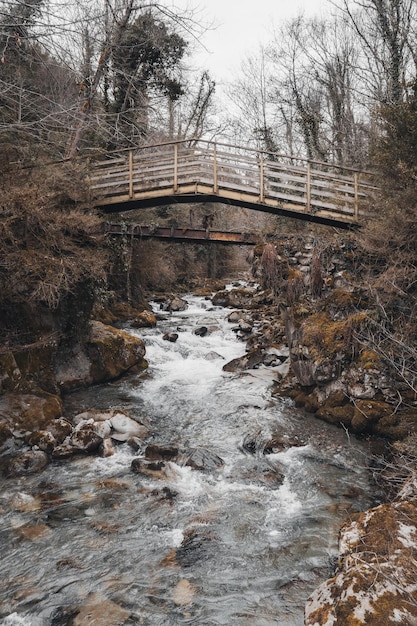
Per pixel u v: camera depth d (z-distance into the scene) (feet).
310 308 34.40
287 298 35.99
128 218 59.47
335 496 20.98
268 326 47.26
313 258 34.68
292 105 70.23
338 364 28.99
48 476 22.57
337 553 17.07
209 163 37.32
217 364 40.83
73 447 24.72
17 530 18.42
